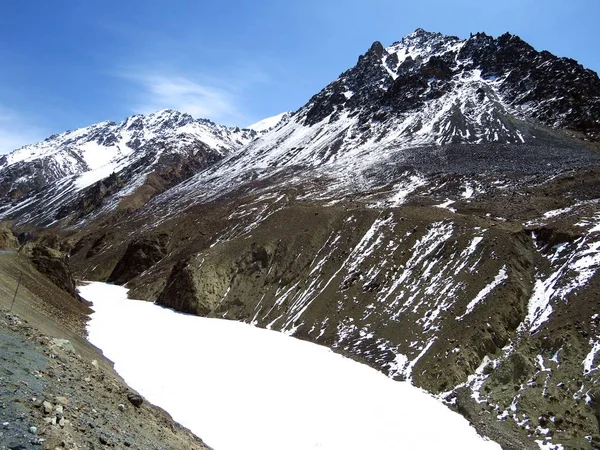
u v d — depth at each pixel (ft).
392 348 117.70
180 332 139.95
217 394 94.32
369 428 83.46
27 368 47.70
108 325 139.03
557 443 77.41
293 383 102.12
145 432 51.78
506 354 103.91
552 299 112.16
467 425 86.63
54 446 34.65
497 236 138.62
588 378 87.45
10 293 94.12
